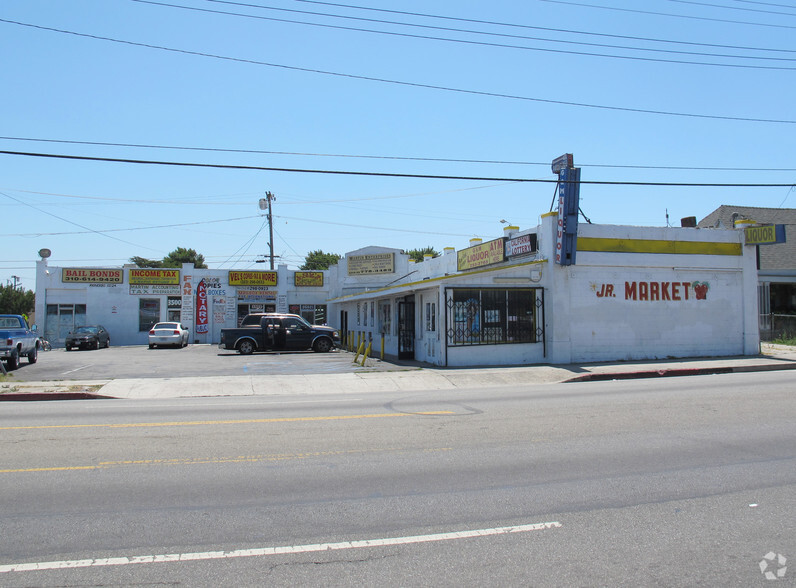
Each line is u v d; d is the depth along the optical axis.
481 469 7.01
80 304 38.91
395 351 25.94
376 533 5.08
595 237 20.62
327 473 6.87
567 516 5.47
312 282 41.75
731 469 6.97
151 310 39.53
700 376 17.50
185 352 30.52
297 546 4.81
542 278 20.64
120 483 6.51
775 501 5.86
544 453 7.74
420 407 11.69
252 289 40.84
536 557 4.59
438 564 4.47
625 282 21.00
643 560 4.54
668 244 21.45
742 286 22.42
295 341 27.97
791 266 30.05
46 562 4.51
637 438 8.59
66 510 5.66
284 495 6.09
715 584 4.16
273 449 8.03
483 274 20.12
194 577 4.26
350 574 4.31
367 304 31.70
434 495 6.07
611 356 20.73
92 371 19.94
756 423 9.60
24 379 17.56
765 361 20.17
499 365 19.91
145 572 4.34
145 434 9.05
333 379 17.09
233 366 21.19
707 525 5.24
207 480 6.61
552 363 20.09
